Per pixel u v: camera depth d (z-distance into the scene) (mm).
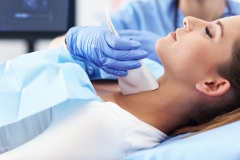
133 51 895
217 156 724
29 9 1751
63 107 850
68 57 961
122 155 830
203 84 915
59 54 942
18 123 895
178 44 938
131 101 935
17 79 849
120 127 823
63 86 808
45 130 843
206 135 820
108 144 806
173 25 1702
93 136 794
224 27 933
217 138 776
